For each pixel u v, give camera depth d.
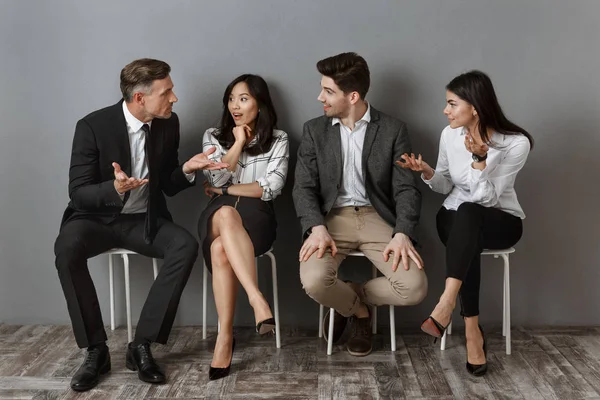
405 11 3.18
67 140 3.29
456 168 2.96
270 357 2.98
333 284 2.86
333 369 2.85
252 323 3.40
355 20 3.19
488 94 2.76
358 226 3.03
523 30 3.17
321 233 2.89
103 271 3.38
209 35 3.22
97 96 3.26
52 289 3.40
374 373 2.80
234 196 3.00
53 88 3.26
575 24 3.16
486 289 3.35
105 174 2.90
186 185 3.02
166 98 2.84
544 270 3.33
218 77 3.25
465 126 2.85
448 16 3.18
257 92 3.06
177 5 3.20
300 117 3.27
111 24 3.22
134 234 2.96
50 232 3.36
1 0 3.21
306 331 3.32
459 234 2.69
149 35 3.22
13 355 3.03
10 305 3.42
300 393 2.63
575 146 3.24
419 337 3.21
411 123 3.26
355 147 3.05
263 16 3.20
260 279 3.38
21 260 3.38
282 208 3.33
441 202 3.30
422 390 2.64
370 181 3.02
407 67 3.22
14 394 2.63
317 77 3.24
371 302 2.99
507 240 2.89
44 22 3.22
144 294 3.39
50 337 3.24
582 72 3.19
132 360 2.82
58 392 2.65
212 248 2.80
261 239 2.93
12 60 3.24
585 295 3.34
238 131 3.05
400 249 2.86
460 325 3.34
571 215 3.29
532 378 2.74
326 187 3.04
